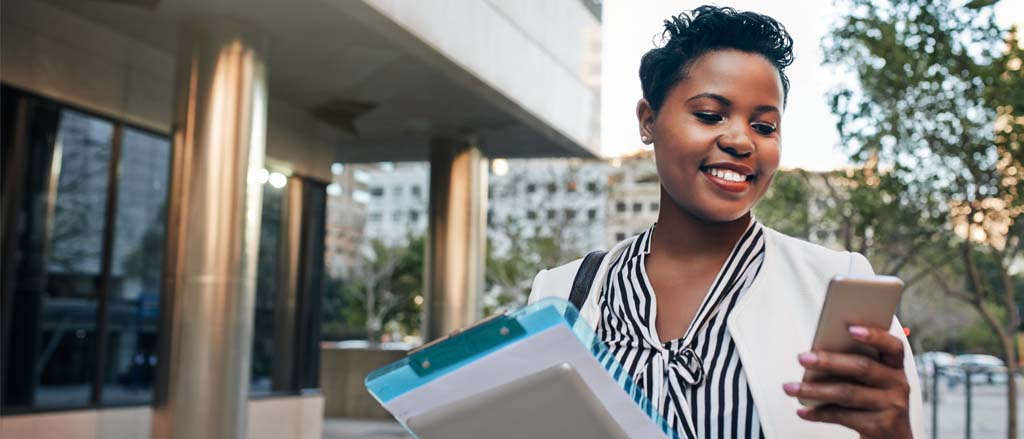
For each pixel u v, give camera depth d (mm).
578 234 31125
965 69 10242
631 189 36094
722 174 1285
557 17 13258
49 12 8680
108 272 9578
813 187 13977
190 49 8773
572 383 961
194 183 8609
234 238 8617
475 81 10430
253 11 8570
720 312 1303
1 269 8375
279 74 11172
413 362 1005
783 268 1308
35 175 8742
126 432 9719
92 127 9352
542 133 13805
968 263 11867
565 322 945
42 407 8797
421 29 8789
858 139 10797
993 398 33062
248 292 8758
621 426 971
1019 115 9914
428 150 15680
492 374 976
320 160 13641
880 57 10250
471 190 14945
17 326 8562
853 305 931
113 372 9672
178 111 8805
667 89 1327
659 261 1389
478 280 15102
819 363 936
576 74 14211
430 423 1000
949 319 34156
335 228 46156
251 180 8789
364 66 10750
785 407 1208
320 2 8297
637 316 1339
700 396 1255
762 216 14750
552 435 989
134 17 8844
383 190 89938
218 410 8508
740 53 1298
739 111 1285
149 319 10133
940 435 17047
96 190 9438
